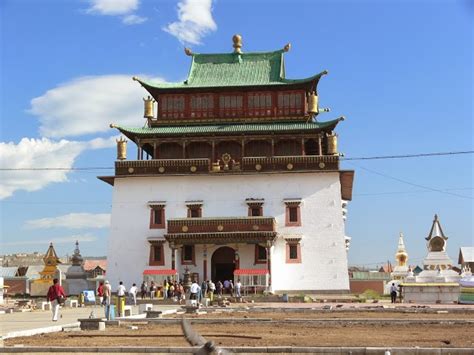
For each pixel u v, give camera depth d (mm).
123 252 83438
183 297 70875
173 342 27469
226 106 89125
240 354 23391
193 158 87312
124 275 82938
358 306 55375
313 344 26000
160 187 84750
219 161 86875
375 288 97750
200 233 79812
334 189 82875
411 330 33281
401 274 103500
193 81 92188
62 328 34469
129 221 84188
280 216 82875
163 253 82562
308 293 80750
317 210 82625
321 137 87000
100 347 24672
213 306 59438
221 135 86875
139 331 33469
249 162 84188
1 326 37531
